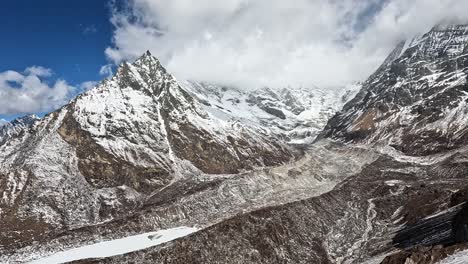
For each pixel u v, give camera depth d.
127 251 103.62
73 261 97.44
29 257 107.50
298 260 107.19
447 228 101.50
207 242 104.06
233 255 102.81
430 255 77.75
